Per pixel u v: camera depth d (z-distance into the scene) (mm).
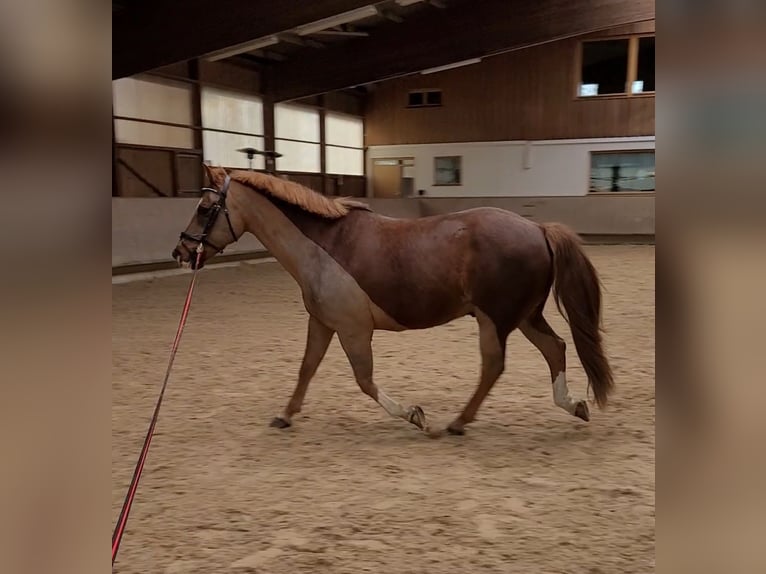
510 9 13633
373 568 2131
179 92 13195
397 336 6262
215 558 2219
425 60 14406
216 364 5102
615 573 2084
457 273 3189
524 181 17953
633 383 4445
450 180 18781
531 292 3219
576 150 17328
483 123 18141
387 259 3215
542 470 2959
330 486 2812
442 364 5082
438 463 3062
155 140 12625
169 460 3152
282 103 16094
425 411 3883
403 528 2410
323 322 3359
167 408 3998
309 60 15188
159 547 2299
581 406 3479
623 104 16734
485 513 2525
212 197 3336
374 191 19812
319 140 17594
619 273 10484
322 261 3277
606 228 16422
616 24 13102
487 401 4070
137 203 10664
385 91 19125
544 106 17469
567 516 2492
